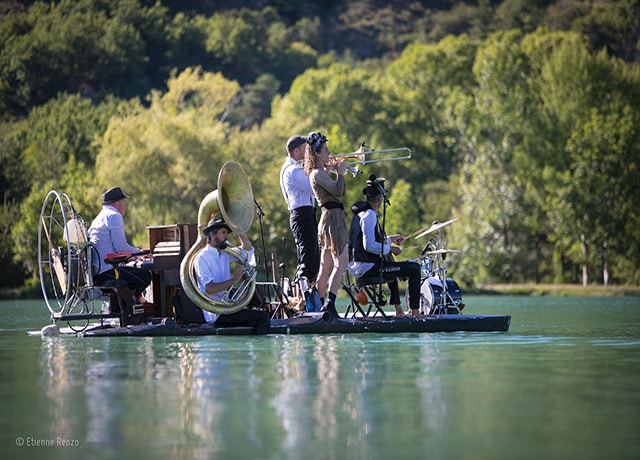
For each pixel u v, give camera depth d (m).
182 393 18.88
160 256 35.38
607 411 16.67
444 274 36.50
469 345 29.19
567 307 77.19
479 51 192.62
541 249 179.12
